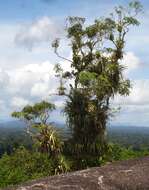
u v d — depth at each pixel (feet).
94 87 138.00
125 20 143.74
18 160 124.47
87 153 136.46
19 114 132.67
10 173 116.78
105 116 138.62
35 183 40.27
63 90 140.05
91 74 134.92
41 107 132.57
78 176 41.39
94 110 137.49
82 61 144.97
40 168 124.98
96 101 139.74
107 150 137.18
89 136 136.87
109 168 43.70
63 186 39.14
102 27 143.84
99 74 141.28
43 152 129.90
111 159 134.62
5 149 206.39
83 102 137.69
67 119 138.92
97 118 137.28
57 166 127.13
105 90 138.00
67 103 139.33
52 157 129.39
